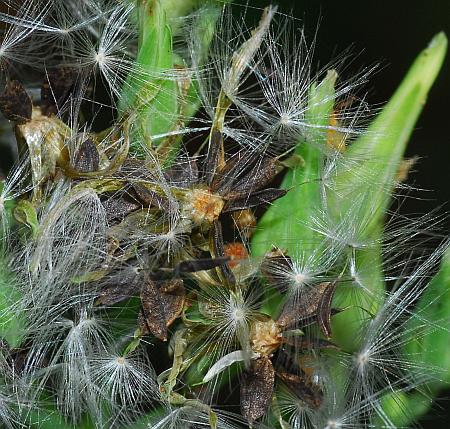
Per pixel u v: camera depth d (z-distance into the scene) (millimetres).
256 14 224
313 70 221
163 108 207
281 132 209
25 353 204
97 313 204
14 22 210
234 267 203
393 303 210
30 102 203
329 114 210
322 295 203
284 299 204
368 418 209
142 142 204
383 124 213
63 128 203
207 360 203
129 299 203
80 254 201
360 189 210
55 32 211
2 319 203
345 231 208
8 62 211
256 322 203
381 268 210
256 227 207
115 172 201
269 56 212
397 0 241
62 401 205
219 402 207
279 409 205
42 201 202
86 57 209
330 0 239
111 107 207
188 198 202
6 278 203
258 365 202
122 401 205
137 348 205
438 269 213
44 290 202
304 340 204
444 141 246
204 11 213
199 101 209
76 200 200
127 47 213
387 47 242
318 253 207
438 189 244
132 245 201
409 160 214
